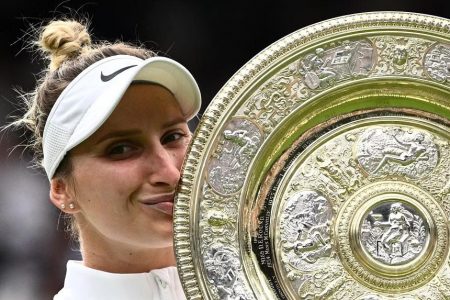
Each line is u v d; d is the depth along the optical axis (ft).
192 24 47.03
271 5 47.26
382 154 20.18
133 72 18.90
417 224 19.97
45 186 46.55
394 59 19.89
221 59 47.50
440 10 45.65
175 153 20.04
